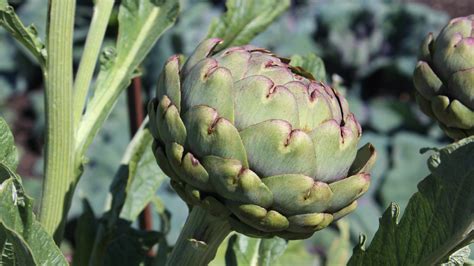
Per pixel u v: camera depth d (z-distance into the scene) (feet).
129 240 2.89
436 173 2.24
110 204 2.89
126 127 8.01
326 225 2.26
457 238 2.30
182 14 8.80
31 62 9.30
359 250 2.45
